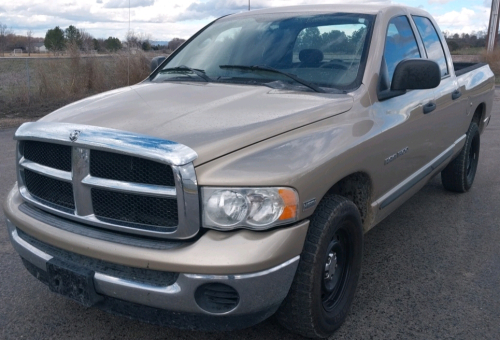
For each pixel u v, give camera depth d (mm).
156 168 2436
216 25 4477
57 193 2805
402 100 3795
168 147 2396
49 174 2754
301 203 2547
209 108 2971
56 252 2760
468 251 4273
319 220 2740
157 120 2766
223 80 3639
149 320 2561
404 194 3955
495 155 7715
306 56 3670
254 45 3910
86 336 3078
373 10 3990
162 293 2420
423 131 4078
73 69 14531
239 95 3219
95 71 14680
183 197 2365
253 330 3090
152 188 2428
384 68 3668
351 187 3373
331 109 3102
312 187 2615
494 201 5578
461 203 5512
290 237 2500
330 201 2854
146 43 15586
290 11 4230
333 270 2996
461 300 3469
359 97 3330
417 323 3193
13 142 8734
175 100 3152
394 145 3545
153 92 3408
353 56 3584
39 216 2865
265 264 2398
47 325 3186
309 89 3389
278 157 2578
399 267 3973
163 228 2463
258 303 2447
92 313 3326
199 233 2447
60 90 14133
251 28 4117
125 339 3049
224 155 2502
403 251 4273
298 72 3574
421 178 4223
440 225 4867
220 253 2355
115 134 2523
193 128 2660
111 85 14844
